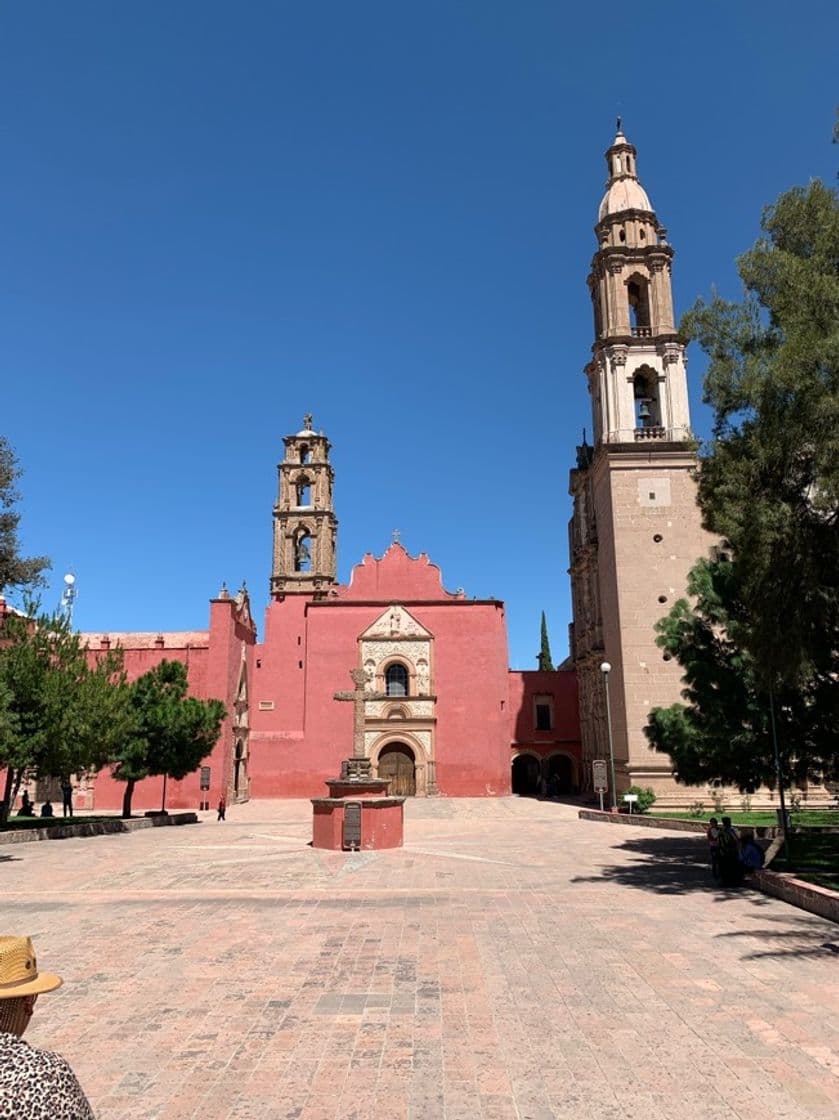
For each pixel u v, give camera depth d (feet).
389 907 45.91
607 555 137.28
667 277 145.48
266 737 170.91
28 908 46.55
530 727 182.19
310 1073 21.35
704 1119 18.37
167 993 28.84
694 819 100.78
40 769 88.07
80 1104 7.45
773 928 38.81
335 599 179.52
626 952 34.27
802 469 45.19
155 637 171.22
